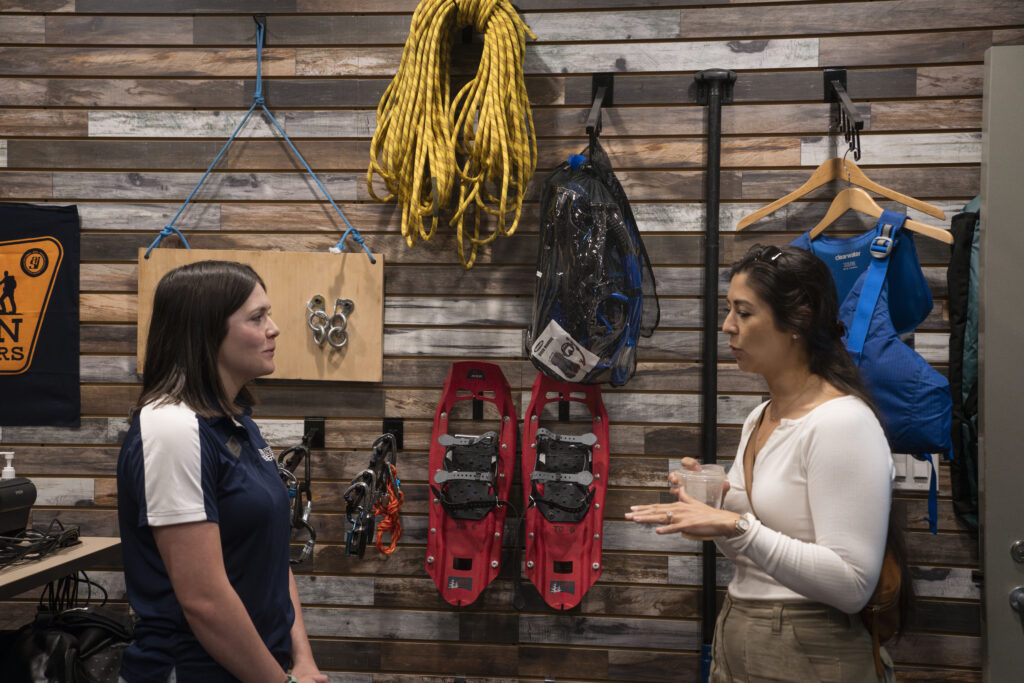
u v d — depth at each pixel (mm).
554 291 2445
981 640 2410
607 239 2453
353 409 2830
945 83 2621
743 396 2705
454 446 2678
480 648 2754
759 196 2709
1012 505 2312
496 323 2793
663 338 2744
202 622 1381
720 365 2717
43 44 2869
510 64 2535
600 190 2484
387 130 2607
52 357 2873
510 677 2744
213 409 1482
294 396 2848
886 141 2654
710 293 2637
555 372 2467
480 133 2498
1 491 2311
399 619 2785
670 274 2746
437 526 2658
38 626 2361
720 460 2703
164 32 2857
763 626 1525
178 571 1380
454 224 2637
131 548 1468
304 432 2836
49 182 2885
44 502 2871
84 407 2879
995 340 2340
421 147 2535
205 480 1410
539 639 2744
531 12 2775
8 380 2877
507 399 2721
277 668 1451
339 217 2852
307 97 2844
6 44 2873
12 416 2869
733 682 1588
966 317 2486
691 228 2732
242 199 2865
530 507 2650
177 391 1457
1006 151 2352
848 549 1390
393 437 2654
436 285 2814
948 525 2582
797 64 2682
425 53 2576
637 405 2748
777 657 1498
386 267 2828
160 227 2879
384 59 2820
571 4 2756
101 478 2867
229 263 1566
